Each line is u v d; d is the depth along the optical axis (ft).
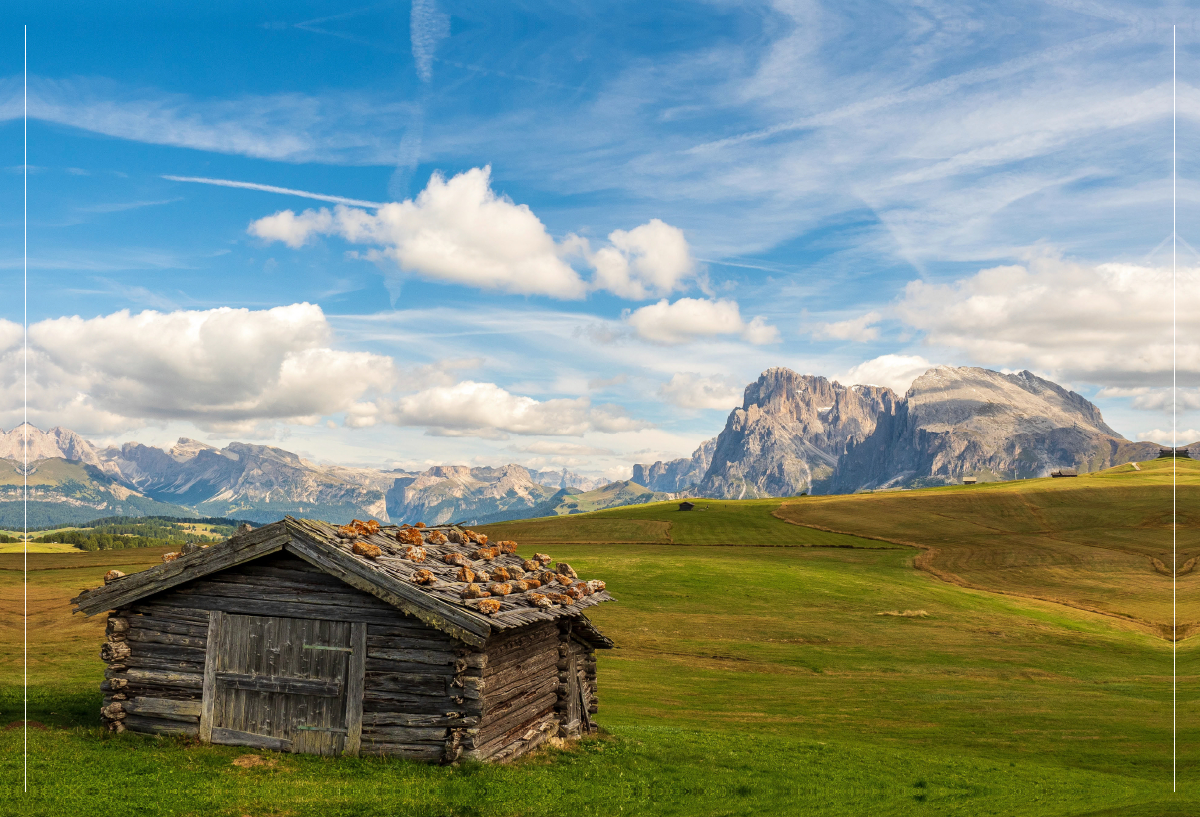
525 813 49.78
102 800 46.68
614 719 93.09
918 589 249.14
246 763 55.42
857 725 99.14
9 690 81.15
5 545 440.86
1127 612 228.02
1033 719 105.19
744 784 62.80
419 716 57.52
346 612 59.31
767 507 503.20
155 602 62.90
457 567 67.72
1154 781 72.49
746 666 145.89
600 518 461.37
